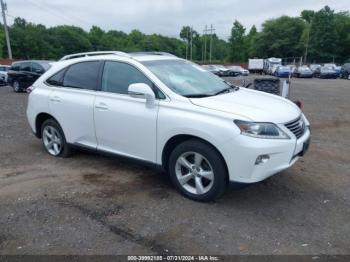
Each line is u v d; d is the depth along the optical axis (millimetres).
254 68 59062
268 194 4445
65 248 3293
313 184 4785
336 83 27969
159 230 3588
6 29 36562
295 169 5355
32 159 5836
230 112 3877
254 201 4242
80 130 5293
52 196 4387
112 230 3592
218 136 3803
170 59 5191
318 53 81750
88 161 5684
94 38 101000
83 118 5164
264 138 3729
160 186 4676
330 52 81438
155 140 4375
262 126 3760
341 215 3914
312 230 3592
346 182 4871
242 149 3699
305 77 39750
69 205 4137
